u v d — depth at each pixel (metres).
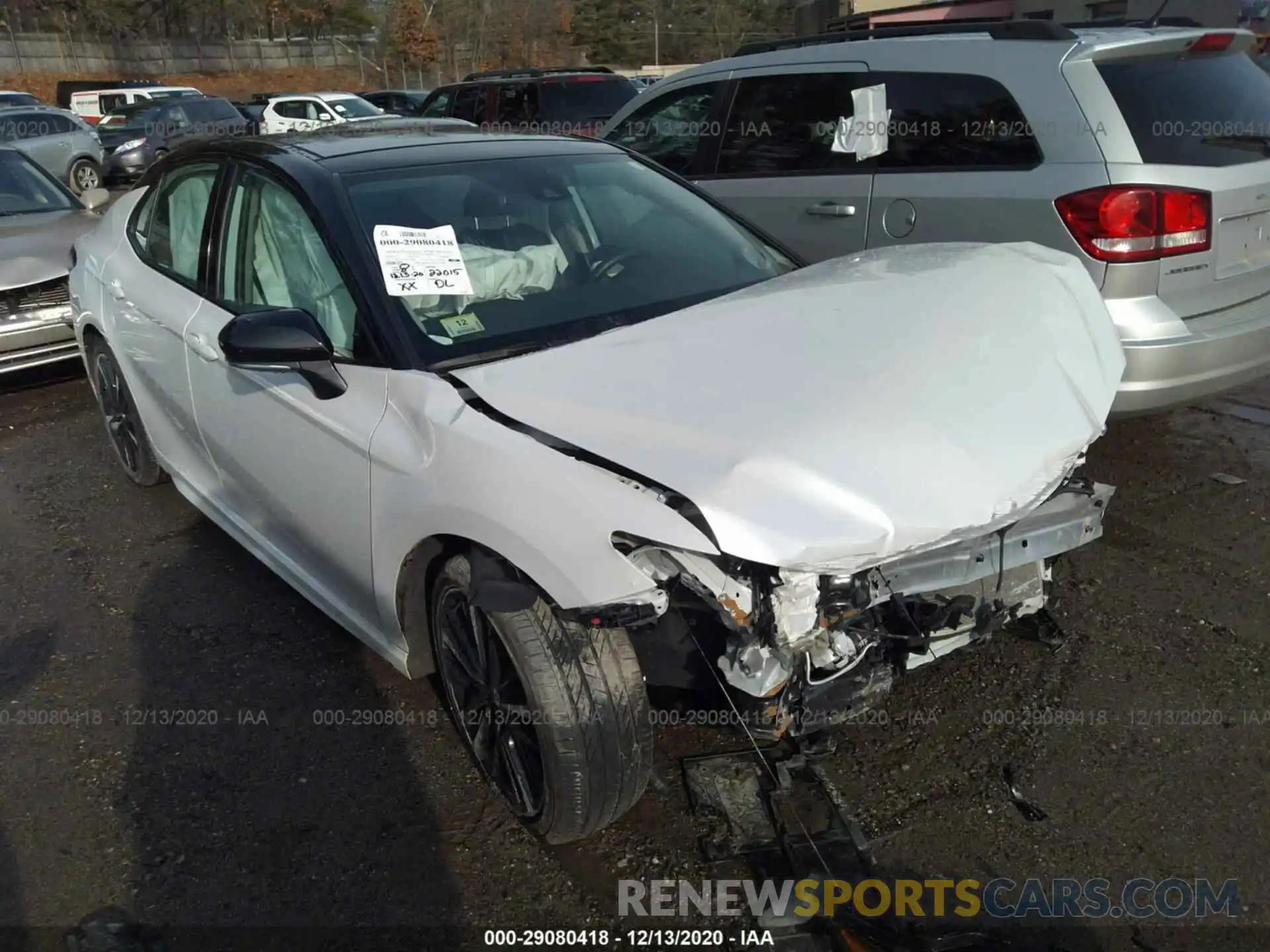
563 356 2.50
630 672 2.32
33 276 5.93
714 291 3.11
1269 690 3.01
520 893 2.44
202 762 2.92
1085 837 2.51
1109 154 3.88
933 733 2.89
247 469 3.33
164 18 50.72
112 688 3.29
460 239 2.99
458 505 2.32
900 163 4.59
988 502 2.15
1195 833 2.51
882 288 2.78
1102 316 2.94
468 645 2.57
